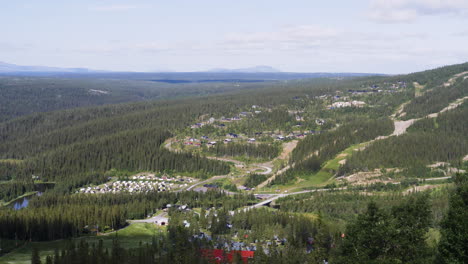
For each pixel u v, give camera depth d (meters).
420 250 136.62
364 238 140.25
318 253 180.25
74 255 185.75
